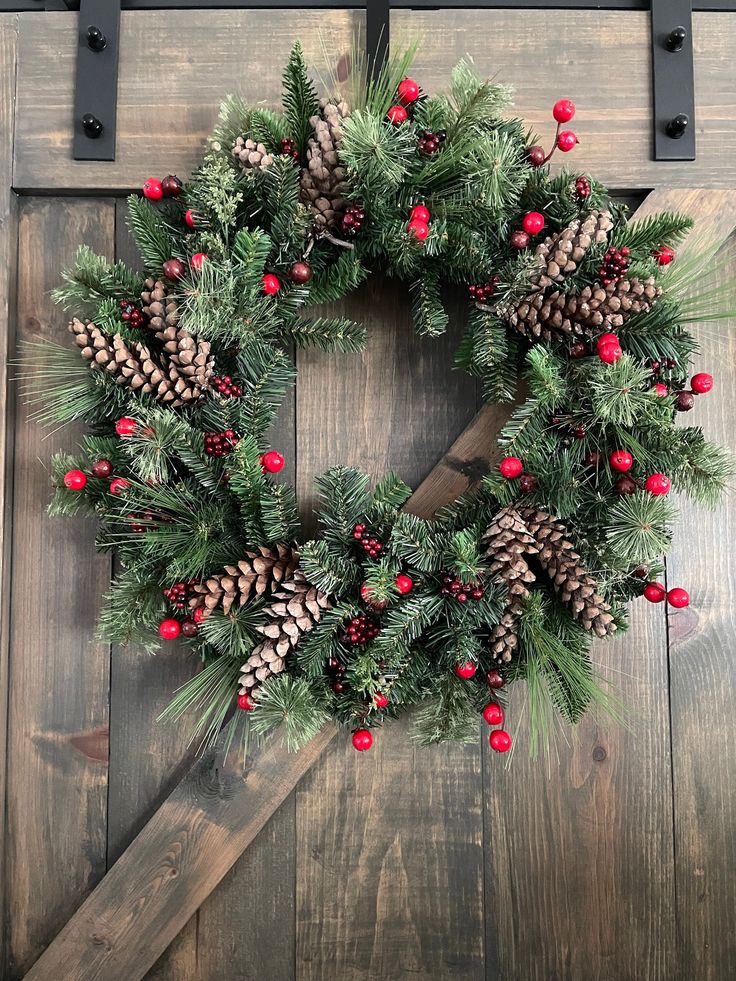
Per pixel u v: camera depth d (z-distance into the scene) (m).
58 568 1.06
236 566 0.90
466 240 0.91
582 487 0.91
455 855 1.04
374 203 0.91
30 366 1.07
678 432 0.90
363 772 1.05
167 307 0.90
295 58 0.89
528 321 0.92
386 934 1.04
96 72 1.05
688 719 1.05
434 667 0.93
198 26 1.05
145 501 0.90
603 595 0.89
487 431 1.03
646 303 0.88
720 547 1.07
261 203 0.93
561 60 1.05
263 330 0.93
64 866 1.04
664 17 1.05
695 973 1.03
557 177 0.92
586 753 1.05
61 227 1.08
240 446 0.88
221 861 1.01
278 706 0.81
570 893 1.04
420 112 0.93
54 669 1.06
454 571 0.86
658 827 1.05
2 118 1.05
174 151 1.05
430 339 1.08
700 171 1.05
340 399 1.07
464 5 1.05
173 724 1.05
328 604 0.88
